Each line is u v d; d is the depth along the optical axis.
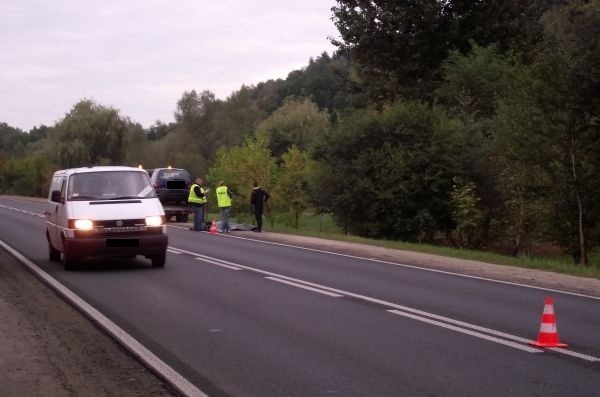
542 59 22.14
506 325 9.90
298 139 58.03
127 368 7.65
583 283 14.91
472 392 6.69
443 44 39.75
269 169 34.94
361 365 7.66
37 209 45.81
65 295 12.23
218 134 73.25
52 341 8.90
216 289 12.92
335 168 30.86
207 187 40.50
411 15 39.62
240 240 24.09
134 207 15.46
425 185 28.84
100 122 68.88
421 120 29.59
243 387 6.87
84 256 14.98
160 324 9.78
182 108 73.44
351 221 30.91
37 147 111.81
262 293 12.48
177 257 18.30
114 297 12.02
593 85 21.39
